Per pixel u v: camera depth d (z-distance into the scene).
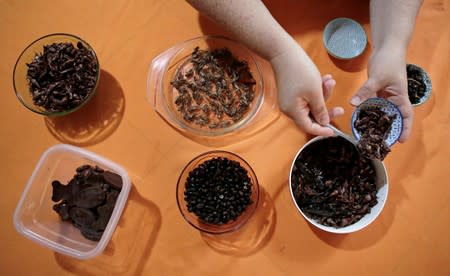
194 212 0.71
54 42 0.77
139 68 0.77
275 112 0.76
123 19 0.79
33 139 0.77
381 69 0.68
